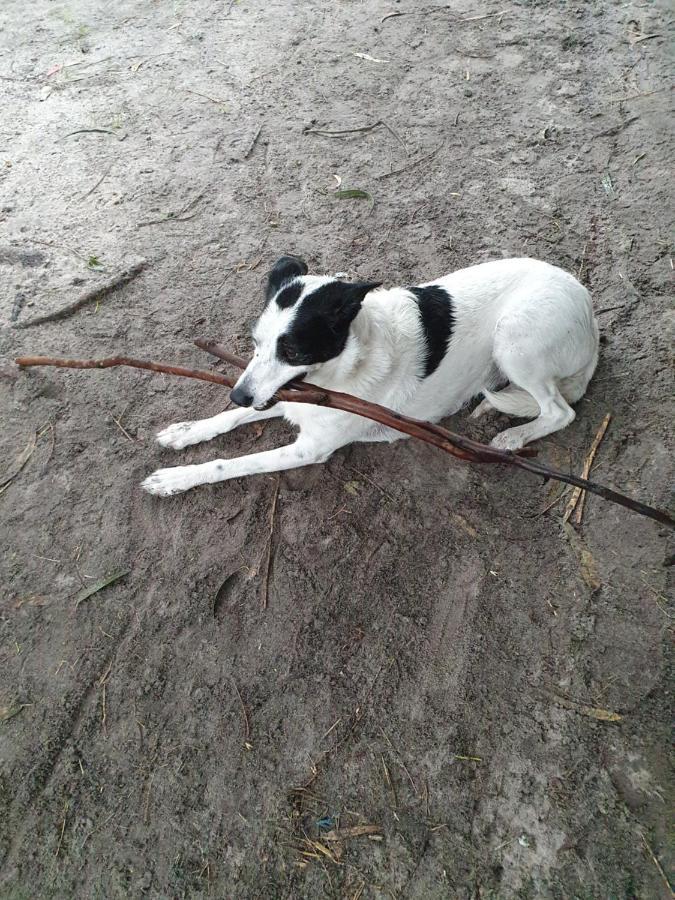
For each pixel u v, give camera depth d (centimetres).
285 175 153
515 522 105
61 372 120
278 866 80
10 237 139
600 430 113
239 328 127
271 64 179
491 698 90
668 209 143
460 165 154
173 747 88
